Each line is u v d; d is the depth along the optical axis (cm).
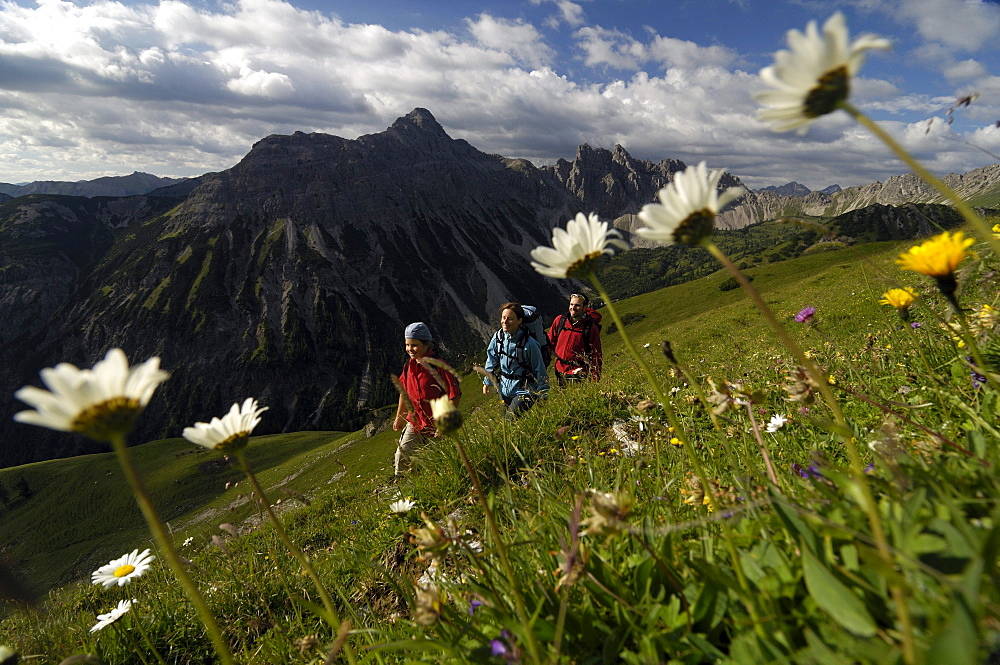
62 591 568
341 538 576
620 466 210
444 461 528
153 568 537
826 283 3706
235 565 502
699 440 335
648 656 118
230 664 100
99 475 9769
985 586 77
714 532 155
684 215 103
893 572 78
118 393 92
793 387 116
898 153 77
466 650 137
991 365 193
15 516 9156
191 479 8762
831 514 114
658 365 878
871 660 86
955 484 115
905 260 136
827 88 75
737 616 115
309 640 182
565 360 835
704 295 10294
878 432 193
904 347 333
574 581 131
